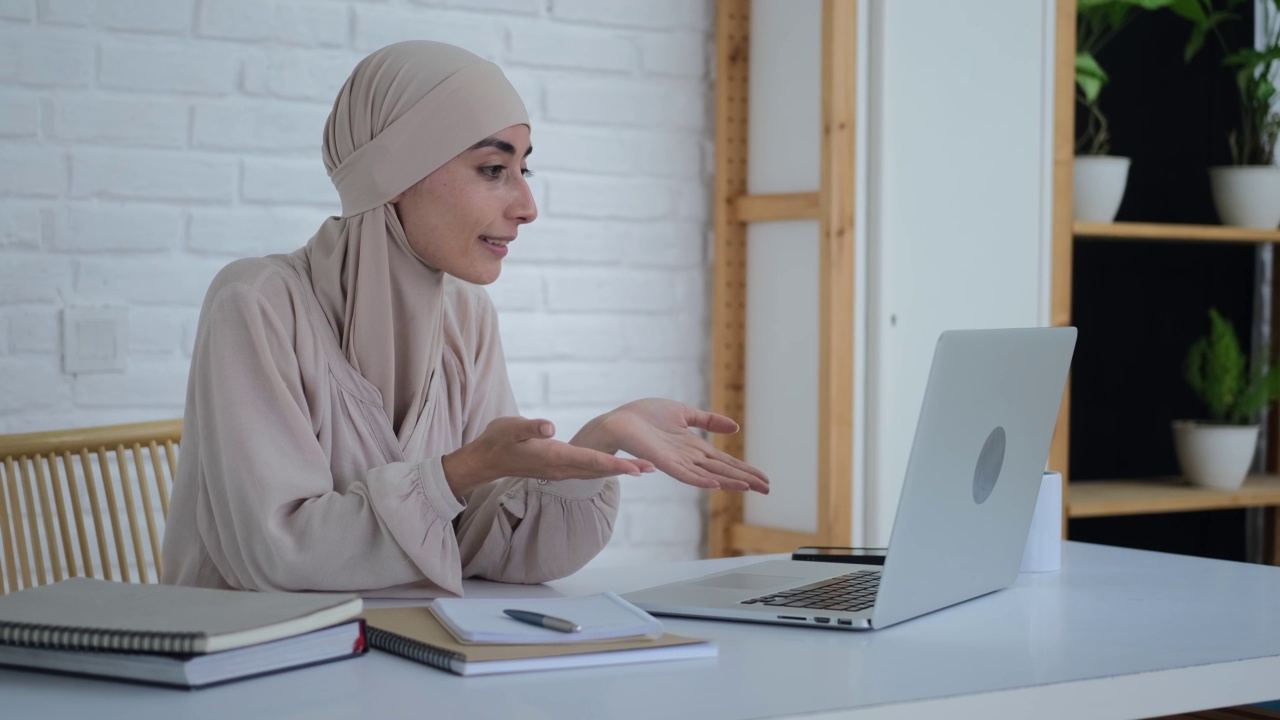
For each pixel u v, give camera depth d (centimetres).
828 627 112
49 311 217
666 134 267
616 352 263
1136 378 306
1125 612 122
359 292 150
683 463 128
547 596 137
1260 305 317
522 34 252
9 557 166
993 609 123
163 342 225
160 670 90
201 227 228
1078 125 294
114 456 220
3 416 214
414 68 151
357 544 129
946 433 109
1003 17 252
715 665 98
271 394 136
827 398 239
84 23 219
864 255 241
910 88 242
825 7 239
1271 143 288
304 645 96
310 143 236
